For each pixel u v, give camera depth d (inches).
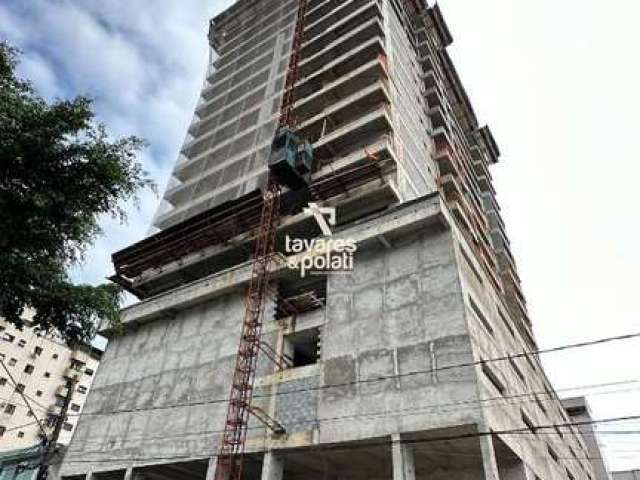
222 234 1438.2
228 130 1963.6
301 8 2137.1
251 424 936.3
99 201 448.1
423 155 1745.8
